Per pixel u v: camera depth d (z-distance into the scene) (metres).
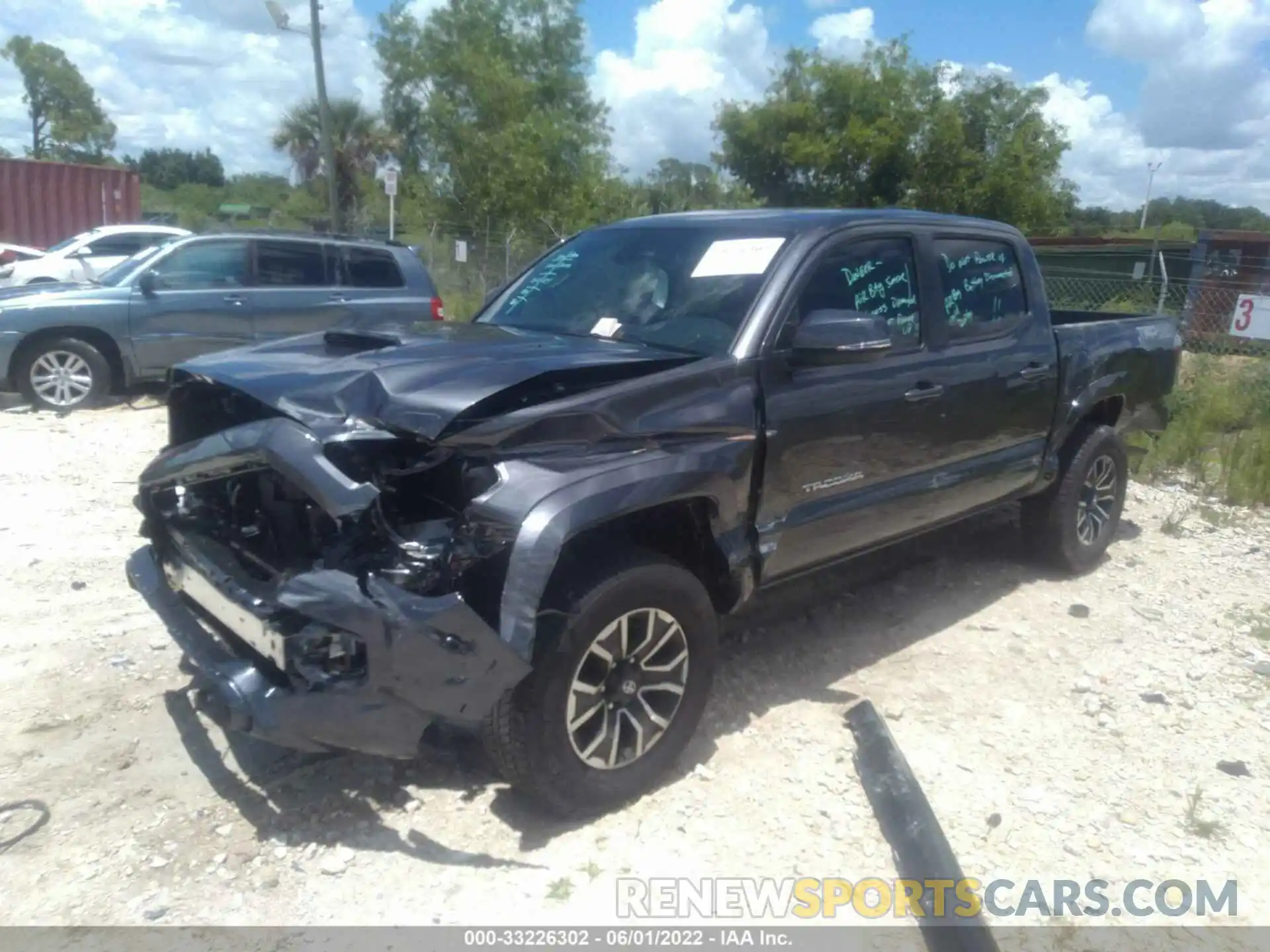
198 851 3.39
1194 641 5.32
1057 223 30.50
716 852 3.48
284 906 3.17
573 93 29.75
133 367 10.24
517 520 3.23
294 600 3.09
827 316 4.03
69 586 5.48
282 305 10.73
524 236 22.58
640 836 3.54
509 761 3.40
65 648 4.75
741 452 3.87
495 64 25.36
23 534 6.27
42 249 22.83
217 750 3.96
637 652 3.63
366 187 29.58
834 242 4.45
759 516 4.06
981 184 29.81
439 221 23.66
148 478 3.88
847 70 30.73
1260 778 4.06
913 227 4.90
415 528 3.33
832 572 5.98
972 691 4.68
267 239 10.84
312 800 3.67
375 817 3.59
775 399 4.05
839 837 3.59
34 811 3.56
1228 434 10.37
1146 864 3.52
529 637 3.18
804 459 4.18
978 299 5.26
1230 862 3.55
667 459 3.62
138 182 25.33
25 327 9.75
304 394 3.39
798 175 32.50
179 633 3.65
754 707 4.45
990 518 7.07
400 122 30.89
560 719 3.39
